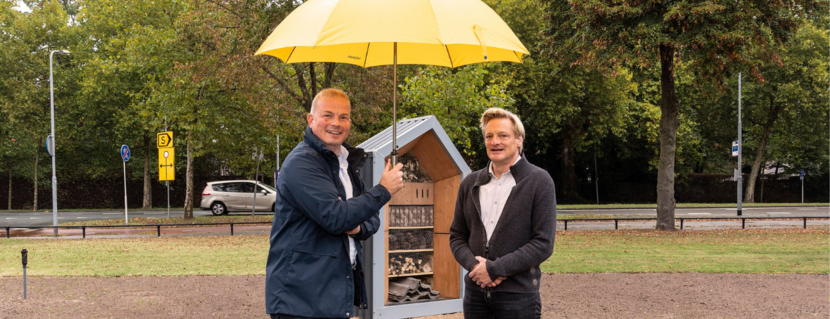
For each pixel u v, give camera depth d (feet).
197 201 129.59
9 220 82.53
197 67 60.39
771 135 138.00
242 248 45.09
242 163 78.38
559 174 143.54
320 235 9.66
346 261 9.87
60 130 118.32
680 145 122.52
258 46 52.37
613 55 52.37
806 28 113.39
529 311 10.56
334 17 10.00
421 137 20.25
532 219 10.61
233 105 68.49
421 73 66.90
